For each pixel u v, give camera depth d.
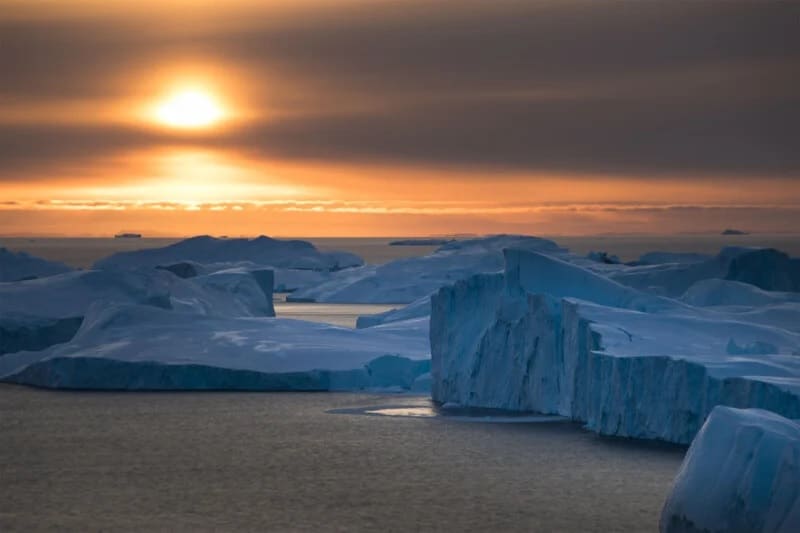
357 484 103.31
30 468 111.06
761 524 65.75
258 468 110.06
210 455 115.81
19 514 94.06
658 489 97.62
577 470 104.25
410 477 105.12
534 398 131.25
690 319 131.00
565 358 128.12
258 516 93.00
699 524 67.81
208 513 94.06
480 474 105.06
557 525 88.81
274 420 132.38
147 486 103.50
